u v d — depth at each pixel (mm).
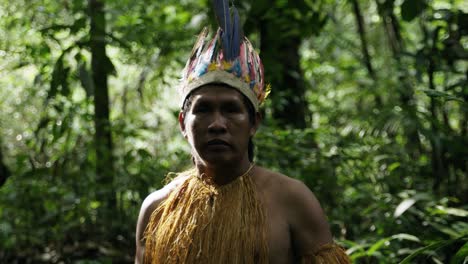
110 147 4090
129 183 3801
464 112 3814
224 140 1580
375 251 2666
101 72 4004
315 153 3484
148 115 5621
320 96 5887
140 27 4551
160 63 4699
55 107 3801
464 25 3514
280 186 1680
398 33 4539
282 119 4520
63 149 3998
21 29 5082
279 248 1615
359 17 5312
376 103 4773
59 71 3465
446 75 3791
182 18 4918
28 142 4059
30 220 3877
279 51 4496
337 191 3420
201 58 1662
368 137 3783
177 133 5699
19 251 3826
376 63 6133
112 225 3834
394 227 2969
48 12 4766
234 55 1631
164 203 1746
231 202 1646
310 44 6082
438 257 2705
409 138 3986
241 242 1598
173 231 1663
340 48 5840
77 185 3865
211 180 1689
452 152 3332
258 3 3369
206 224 1632
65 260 3686
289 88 4559
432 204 2900
